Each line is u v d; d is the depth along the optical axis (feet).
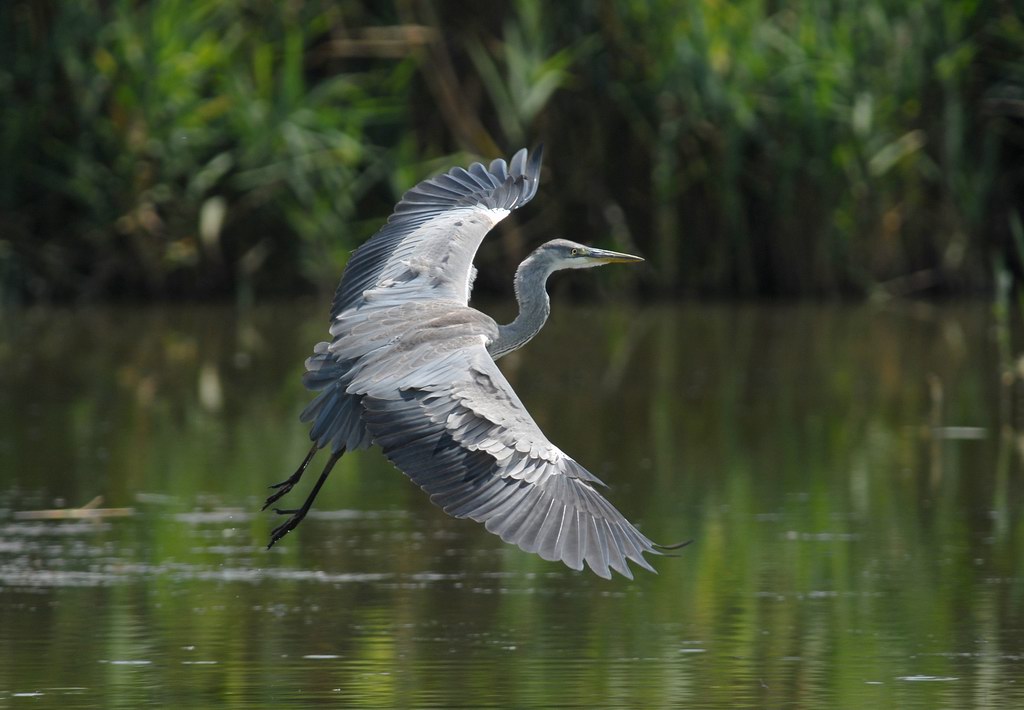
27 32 72.23
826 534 34.78
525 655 26.89
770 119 73.20
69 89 72.23
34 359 58.39
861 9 72.69
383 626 28.55
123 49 71.51
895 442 44.21
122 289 75.20
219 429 46.42
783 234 74.64
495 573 32.30
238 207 74.18
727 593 30.63
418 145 75.92
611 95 74.08
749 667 26.25
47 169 72.90
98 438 44.93
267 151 72.43
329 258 74.33
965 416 47.67
